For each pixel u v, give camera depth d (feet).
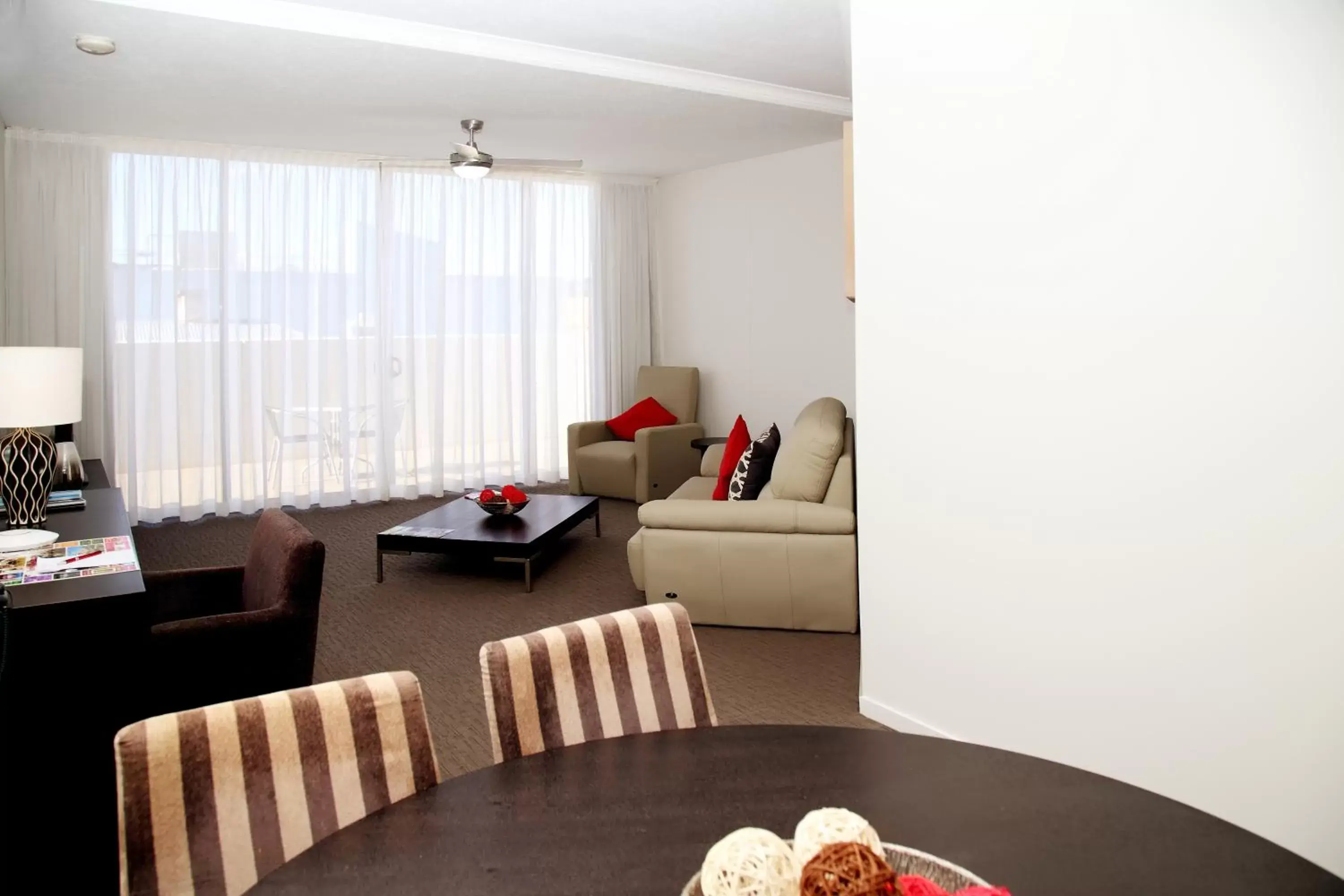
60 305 18.28
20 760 6.98
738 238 23.40
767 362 23.08
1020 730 8.39
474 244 22.75
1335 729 6.23
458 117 17.53
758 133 19.62
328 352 21.07
